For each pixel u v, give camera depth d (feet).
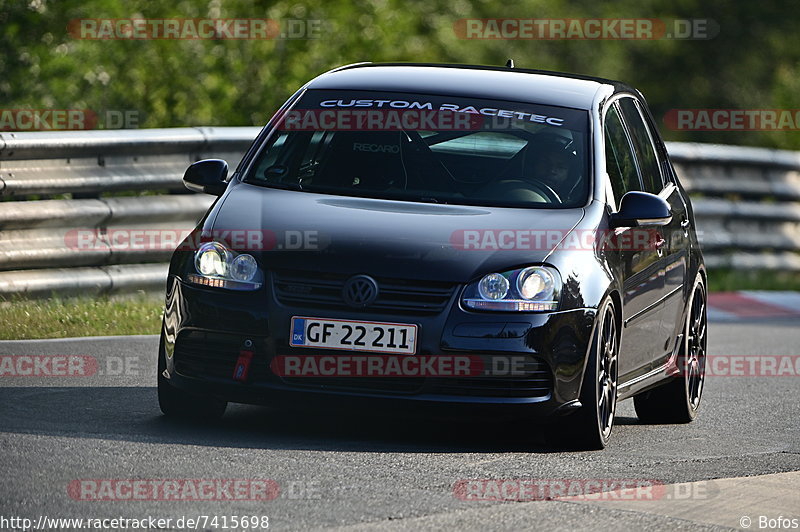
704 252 176.65
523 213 75.46
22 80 172.86
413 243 71.26
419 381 69.72
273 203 75.41
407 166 79.10
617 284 75.87
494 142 80.43
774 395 101.81
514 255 71.67
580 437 73.41
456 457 69.26
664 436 83.30
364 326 69.51
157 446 67.00
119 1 182.91
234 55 191.93
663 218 77.46
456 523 55.62
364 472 64.03
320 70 199.00
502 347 69.77
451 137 80.74
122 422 72.79
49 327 102.63
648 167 90.48
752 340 130.31
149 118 182.29
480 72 88.58
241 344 70.18
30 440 66.39
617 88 91.50
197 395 72.90
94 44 179.42
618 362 77.92
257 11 200.03
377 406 69.77
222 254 71.67
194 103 185.88
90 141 116.67
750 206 181.88
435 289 69.92
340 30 205.77
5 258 109.40
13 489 56.80
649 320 83.56
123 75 182.19
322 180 79.10
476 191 77.51
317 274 70.08
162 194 133.59
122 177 119.03
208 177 81.56
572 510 59.06
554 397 70.95
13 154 111.75
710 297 165.48
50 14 176.76
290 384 69.92
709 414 93.40
